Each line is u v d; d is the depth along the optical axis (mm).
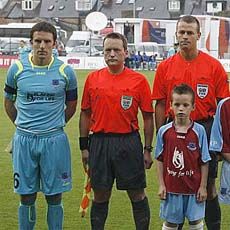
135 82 9031
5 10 128125
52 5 126312
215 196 9539
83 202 9445
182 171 8578
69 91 9148
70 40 77750
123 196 12406
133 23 72250
